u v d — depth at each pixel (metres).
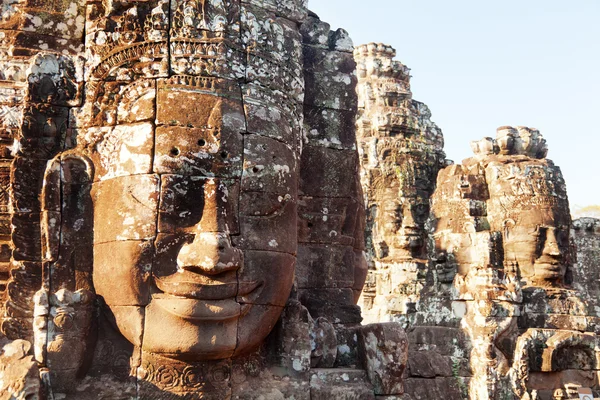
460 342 10.92
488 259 11.79
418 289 13.12
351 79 6.41
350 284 6.11
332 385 5.25
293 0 5.65
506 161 13.20
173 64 4.85
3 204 5.20
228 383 4.77
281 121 5.16
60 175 4.81
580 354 10.96
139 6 4.95
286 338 5.17
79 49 5.43
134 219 4.57
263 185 4.89
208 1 5.00
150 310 4.51
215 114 4.79
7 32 5.58
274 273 4.87
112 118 4.86
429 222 13.18
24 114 4.95
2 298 5.00
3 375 4.19
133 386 4.59
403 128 15.91
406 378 8.23
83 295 4.62
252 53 5.09
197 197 4.66
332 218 6.09
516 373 10.46
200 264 4.43
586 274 14.85
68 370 4.46
